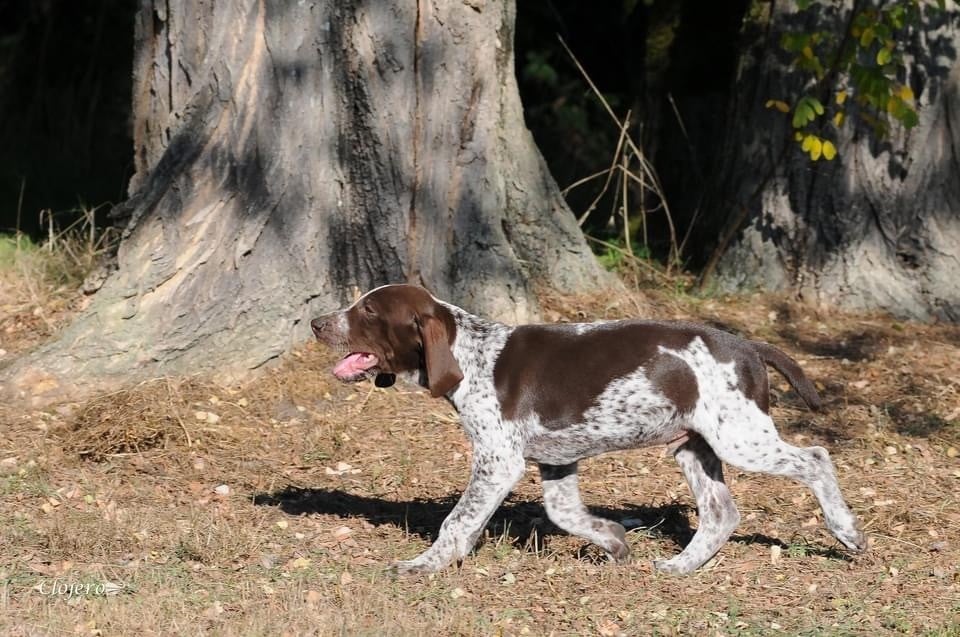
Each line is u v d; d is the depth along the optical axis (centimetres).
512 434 837
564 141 2141
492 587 830
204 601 785
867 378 1281
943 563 904
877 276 1424
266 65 1227
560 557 898
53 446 1062
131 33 2334
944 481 1078
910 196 1423
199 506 969
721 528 872
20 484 988
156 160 1273
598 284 1388
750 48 1492
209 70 1231
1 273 1439
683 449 877
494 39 1290
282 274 1233
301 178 1238
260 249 1227
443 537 848
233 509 970
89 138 2203
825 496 841
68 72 2334
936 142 1419
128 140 2155
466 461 1092
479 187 1279
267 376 1201
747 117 1486
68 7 2339
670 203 1681
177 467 1052
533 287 1358
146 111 1301
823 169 1431
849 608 815
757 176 1467
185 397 1145
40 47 2333
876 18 1340
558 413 834
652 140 1692
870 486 1062
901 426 1193
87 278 1338
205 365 1190
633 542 930
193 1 1238
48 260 1477
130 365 1167
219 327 1203
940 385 1268
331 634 722
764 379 844
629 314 1355
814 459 844
